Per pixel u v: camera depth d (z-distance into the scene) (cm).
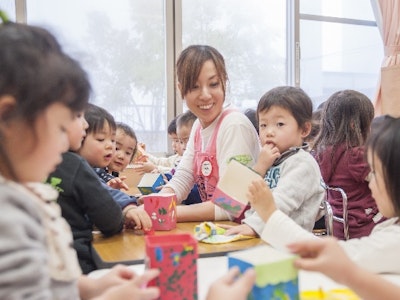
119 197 136
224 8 339
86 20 306
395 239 84
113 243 112
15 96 50
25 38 54
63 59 56
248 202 117
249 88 351
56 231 62
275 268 58
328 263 62
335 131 199
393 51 352
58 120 54
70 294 64
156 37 324
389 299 62
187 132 251
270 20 354
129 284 57
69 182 115
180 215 135
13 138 51
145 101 323
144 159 255
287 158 133
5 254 47
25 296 48
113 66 315
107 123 155
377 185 90
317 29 365
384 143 87
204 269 86
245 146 143
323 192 133
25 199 51
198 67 146
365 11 380
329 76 372
